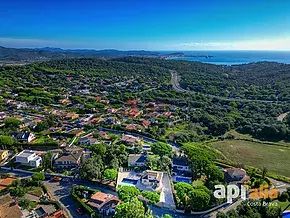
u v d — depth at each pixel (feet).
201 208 289.53
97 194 303.68
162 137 544.62
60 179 352.49
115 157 382.83
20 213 262.26
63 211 283.18
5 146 446.19
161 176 352.49
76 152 416.26
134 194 293.02
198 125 640.99
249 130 625.41
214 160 419.33
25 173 374.02
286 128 596.29
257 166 448.24
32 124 561.02
